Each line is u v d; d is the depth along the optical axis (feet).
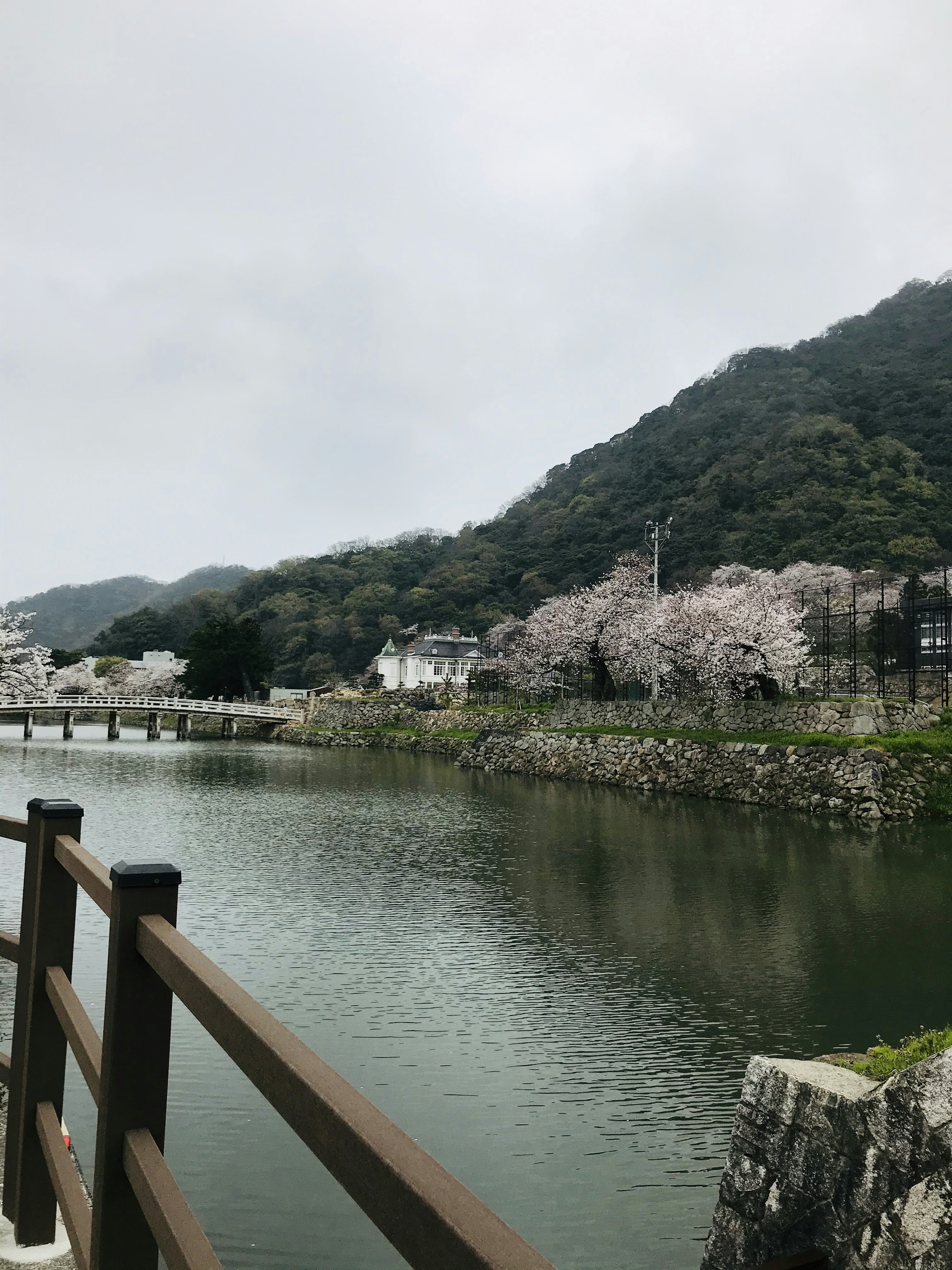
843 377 368.89
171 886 5.73
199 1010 4.61
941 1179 11.85
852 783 83.82
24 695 201.98
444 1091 26.30
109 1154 5.48
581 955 39.96
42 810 8.83
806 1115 14.30
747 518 275.18
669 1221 19.99
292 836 73.87
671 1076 27.40
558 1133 23.82
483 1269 2.70
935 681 109.60
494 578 381.81
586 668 163.73
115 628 429.38
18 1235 8.86
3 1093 12.41
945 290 424.05
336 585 437.17
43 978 8.82
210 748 190.29
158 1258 5.66
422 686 279.90
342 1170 3.43
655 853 65.41
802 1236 13.88
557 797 102.53
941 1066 12.16
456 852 66.23
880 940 42.27
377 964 38.37
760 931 44.06
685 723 117.39
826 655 108.27
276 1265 18.25
